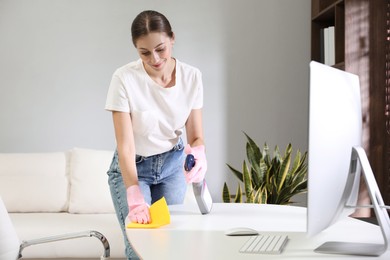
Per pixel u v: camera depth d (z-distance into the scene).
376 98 3.57
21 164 3.90
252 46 4.55
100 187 3.77
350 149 1.46
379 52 3.58
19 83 4.50
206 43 4.54
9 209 3.78
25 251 3.32
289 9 4.55
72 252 3.31
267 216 1.91
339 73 1.45
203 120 4.55
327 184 1.32
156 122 2.18
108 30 4.51
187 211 2.05
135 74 2.12
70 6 4.50
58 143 4.53
